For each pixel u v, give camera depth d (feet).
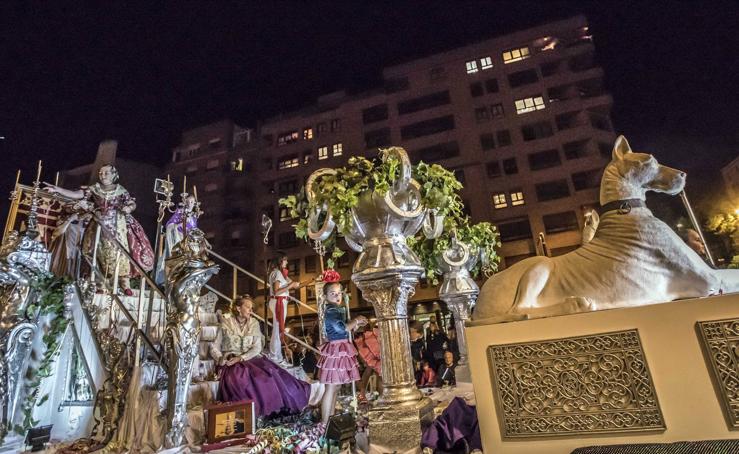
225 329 15.69
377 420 9.96
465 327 8.78
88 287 16.60
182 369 11.41
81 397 14.83
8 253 13.91
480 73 106.52
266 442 11.30
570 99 99.14
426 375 25.43
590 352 7.31
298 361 29.55
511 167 98.53
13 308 13.57
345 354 15.26
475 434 9.27
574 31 102.89
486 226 21.30
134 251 22.35
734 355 6.42
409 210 11.30
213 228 115.96
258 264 111.04
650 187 10.52
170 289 12.11
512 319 8.61
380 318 10.75
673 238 9.48
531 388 7.65
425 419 10.14
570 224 92.32
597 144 94.84
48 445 13.05
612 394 7.06
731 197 43.83
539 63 102.68
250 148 123.13
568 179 94.12
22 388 13.71
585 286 9.38
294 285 21.13
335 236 12.57
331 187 10.93
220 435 11.69
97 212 21.26
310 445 11.42
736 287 9.70
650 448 5.68
